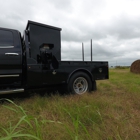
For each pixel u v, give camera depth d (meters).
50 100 3.02
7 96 3.53
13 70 3.00
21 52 3.12
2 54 2.86
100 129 1.75
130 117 2.17
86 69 3.75
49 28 3.42
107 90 4.36
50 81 3.22
